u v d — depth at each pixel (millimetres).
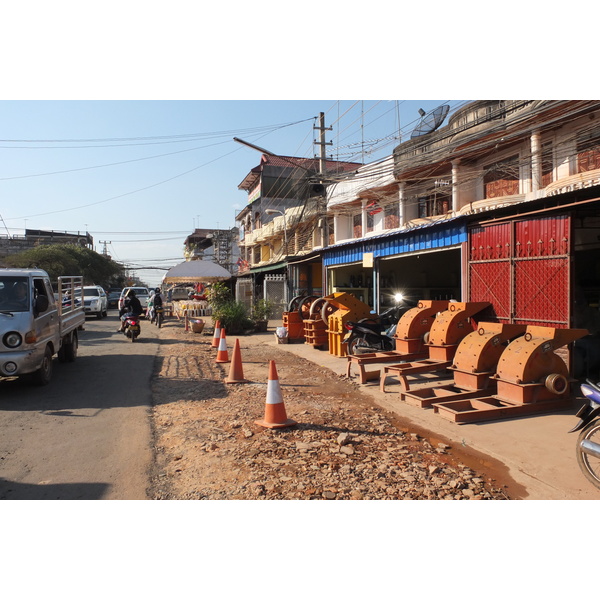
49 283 10086
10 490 4609
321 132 21297
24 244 58625
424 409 7215
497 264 9273
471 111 16953
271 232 37875
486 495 4410
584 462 4602
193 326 19828
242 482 4719
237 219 53344
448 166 18938
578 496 4348
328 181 20547
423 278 20984
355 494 4457
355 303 12492
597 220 9062
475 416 6434
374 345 11133
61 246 51531
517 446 5539
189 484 4719
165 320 27922
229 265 58719
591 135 13352
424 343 9344
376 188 22359
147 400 8062
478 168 17656
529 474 4832
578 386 7883
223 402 7863
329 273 19250
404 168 17594
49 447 5773
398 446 5695
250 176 45719
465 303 8828
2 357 8172
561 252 7844
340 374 10227
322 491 4520
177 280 24422
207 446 5688
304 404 7711
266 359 12586
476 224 9914
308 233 30797
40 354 8758
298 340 16000
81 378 9977
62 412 7316
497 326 7531
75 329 12289
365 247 15383
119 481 4789
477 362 7332
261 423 6477
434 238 11625
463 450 5562
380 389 8609
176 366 11398
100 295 28750
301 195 38406
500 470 4980
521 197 14906
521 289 8641
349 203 25750
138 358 12695
